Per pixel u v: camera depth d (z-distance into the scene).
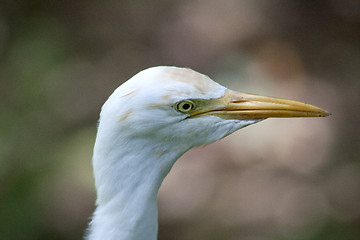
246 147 11.96
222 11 14.20
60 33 13.78
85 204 10.66
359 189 11.59
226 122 5.02
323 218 11.21
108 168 4.78
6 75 12.61
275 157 11.96
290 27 14.25
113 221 4.86
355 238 10.81
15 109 12.06
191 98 4.77
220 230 10.97
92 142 11.55
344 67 13.70
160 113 4.67
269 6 14.50
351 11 14.74
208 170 11.74
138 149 4.75
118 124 4.66
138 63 13.41
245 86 12.61
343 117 12.72
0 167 11.09
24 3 13.99
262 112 5.11
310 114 5.17
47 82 12.63
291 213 11.26
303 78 13.23
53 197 10.76
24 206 10.55
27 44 13.23
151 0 14.62
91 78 13.09
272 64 13.25
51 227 10.41
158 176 4.87
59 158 11.39
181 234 10.88
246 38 13.67
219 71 12.89
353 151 12.27
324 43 14.08
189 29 13.80
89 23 14.21
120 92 4.70
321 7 14.78
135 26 14.21
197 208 11.24
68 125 12.10
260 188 11.56
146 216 4.88
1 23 13.57
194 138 4.92
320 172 11.90
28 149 11.51
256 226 11.09
